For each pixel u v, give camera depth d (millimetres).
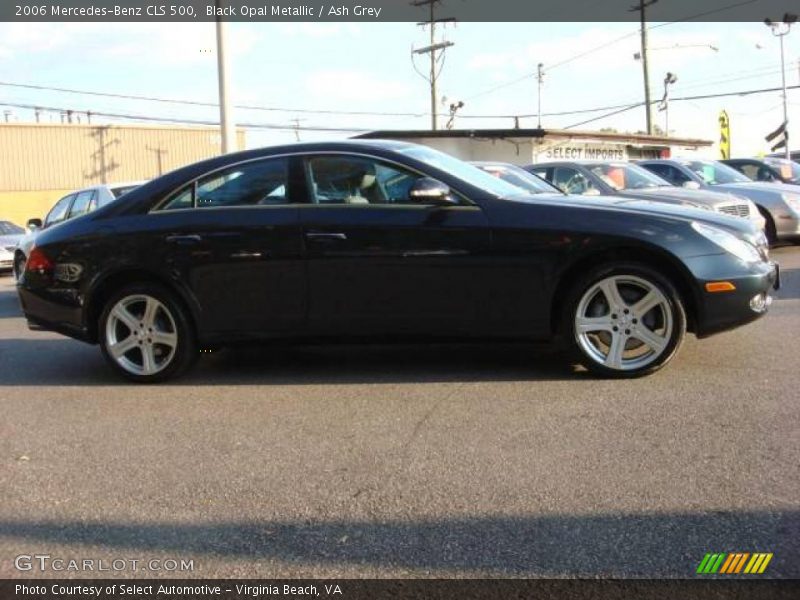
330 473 4090
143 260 5918
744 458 4016
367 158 5707
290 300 5711
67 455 4543
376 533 3420
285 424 4914
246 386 5867
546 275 5336
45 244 6246
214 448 4547
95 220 6137
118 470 4273
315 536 3422
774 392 5055
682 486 3725
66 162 38531
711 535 3264
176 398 5641
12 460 4492
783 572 2984
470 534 3369
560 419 4719
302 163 5801
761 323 7211
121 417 5238
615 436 4398
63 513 3756
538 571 3059
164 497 3889
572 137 26641
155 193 6031
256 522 3578
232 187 5902
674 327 5262
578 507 3564
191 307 5883
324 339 5746
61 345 7992
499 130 25516
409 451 4340
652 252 5215
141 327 6039
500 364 6082
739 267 5242
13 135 37125
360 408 5160
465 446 4367
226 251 5762
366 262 5551
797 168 17969
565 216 5340
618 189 10031
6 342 8281
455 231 5430
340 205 5668
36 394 5949
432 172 5574
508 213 5406
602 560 3113
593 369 5461
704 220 5387
